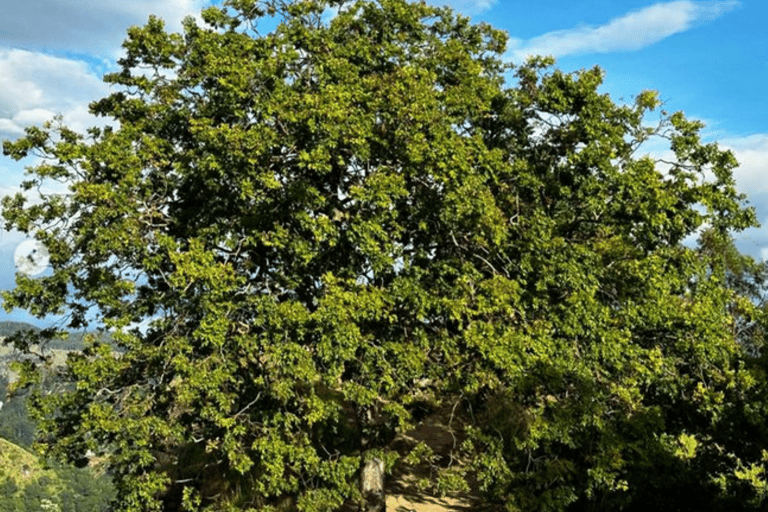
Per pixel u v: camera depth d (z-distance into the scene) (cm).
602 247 1469
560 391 1450
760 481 1188
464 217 1426
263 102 1409
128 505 1462
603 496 1480
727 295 1552
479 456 1415
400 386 1471
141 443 1394
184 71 1773
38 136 1591
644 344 1579
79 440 1555
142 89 1753
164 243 1453
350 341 1323
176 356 1442
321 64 1519
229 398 1434
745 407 1312
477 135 1525
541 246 1440
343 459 1423
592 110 1546
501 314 1451
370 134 1374
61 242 1590
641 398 1435
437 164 1362
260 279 1591
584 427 1387
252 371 1536
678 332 1503
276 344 1396
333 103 1359
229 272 1451
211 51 1619
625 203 1527
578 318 1408
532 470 1521
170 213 1697
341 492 1438
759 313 1567
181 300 1573
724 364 1457
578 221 1584
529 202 1622
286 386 1395
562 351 1397
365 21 1736
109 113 1805
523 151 1702
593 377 1426
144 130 1706
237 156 1369
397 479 1903
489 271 1566
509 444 1538
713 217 1577
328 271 1433
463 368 1470
